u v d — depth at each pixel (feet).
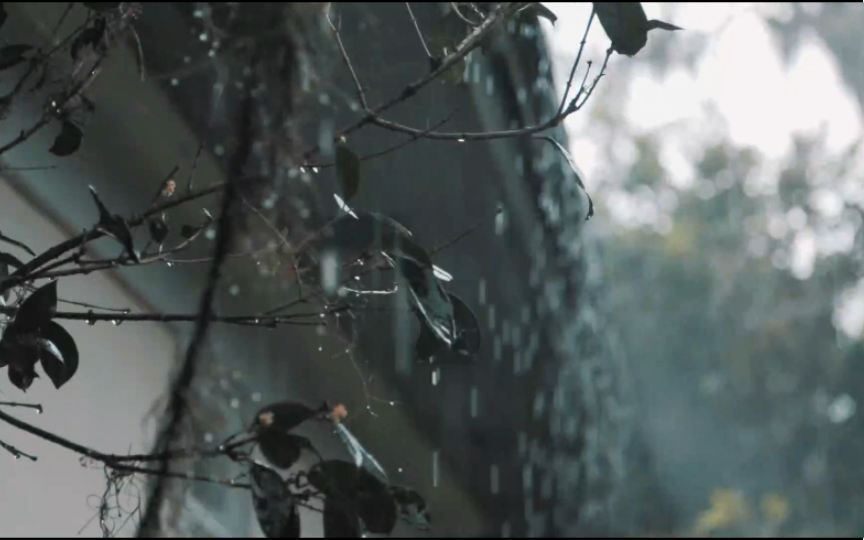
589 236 23.27
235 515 14.15
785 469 65.00
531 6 6.31
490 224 18.11
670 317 70.23
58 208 11.62
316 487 5.10
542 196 18.16
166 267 12.17
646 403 65.98
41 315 5.77
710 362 68.80
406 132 5.54
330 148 4.99
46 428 10.96
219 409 4.86
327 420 5.19
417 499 5.29
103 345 12.24
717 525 51.57
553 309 21.93
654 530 43.98
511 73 14.14
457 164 15.99
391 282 6.18
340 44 5.19
